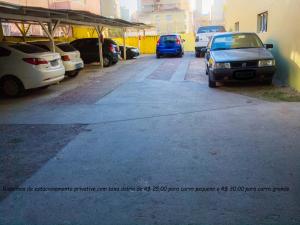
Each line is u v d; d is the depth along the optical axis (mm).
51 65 10266
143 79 12688
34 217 3242
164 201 3453
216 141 5234
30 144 5426
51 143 5441
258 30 13820
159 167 4324
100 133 5891
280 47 10562
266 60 9406
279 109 7074
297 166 4215
